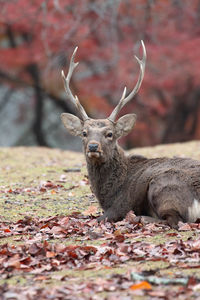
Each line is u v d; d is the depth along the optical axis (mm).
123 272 6738
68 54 27406
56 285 6445
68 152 19781
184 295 5922
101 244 7992
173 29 27859
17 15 25125
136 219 9141
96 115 31438
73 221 9688
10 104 36312
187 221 8867
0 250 7832
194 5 28750
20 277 6801
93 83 27922
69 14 26922
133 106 29109
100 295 6047
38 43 26469
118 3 26844
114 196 9812
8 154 18500
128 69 26781
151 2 26953
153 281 6297
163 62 26375
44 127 35781
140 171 9703
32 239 8578
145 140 31484
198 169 9148
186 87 28094
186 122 31000
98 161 9711
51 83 30125
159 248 7527
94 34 28312
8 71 29828
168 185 9023
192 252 7289
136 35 27859
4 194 12391
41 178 14258
